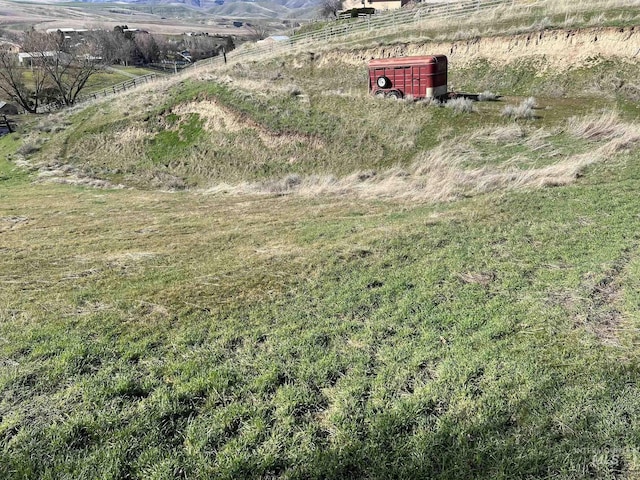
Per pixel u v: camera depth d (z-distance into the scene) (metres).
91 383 4.50
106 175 22.33
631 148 12.23
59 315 6.11
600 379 4.07
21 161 25.77
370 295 6.11
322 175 17.61
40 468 3.52
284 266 7.42
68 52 60.94
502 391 4.05
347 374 4.55
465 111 18.42
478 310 5.44
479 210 9.18
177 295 6.53
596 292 5.57
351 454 3.55
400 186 13.52
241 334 5.39
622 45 21.69
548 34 24.12
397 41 30.17
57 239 10.70
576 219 8.02
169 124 25.20
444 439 3.61
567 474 3.24
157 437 3.81
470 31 27.77
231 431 3.90
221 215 12.41
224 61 41.84
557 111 17.86
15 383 4.54
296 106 22.19
